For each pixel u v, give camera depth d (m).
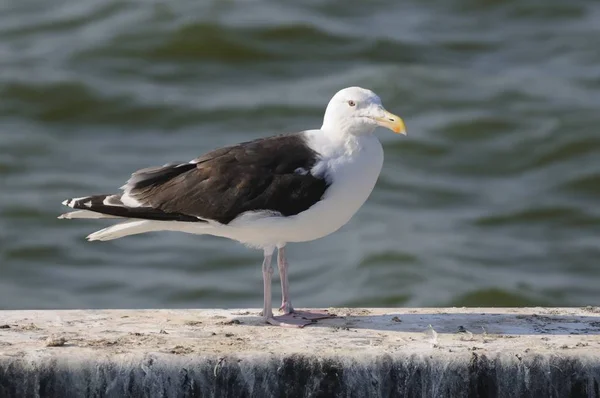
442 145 23.70
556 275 18.27
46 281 18.06
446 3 33.59
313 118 24.80
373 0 33.03
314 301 17.16
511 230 20.03
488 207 20.92
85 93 25.52
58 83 25.67
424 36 31.00
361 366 7.53
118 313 8.88
